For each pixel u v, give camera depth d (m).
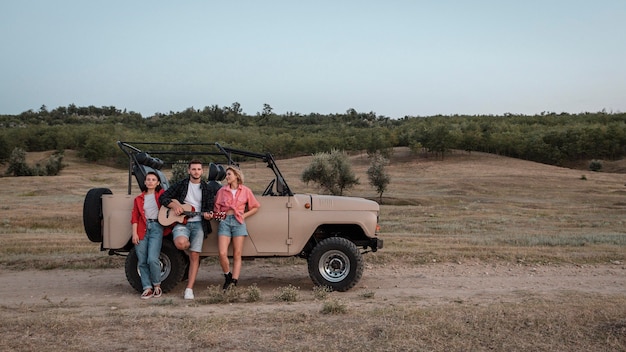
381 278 9.57
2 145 116.12
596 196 61.25
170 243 8.12
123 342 5.26
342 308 6.35
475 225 25.95
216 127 190.50
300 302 7.34
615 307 6.39
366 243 8.73
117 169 113.38
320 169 56.94
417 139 124.25
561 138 127.00
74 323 5.84
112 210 8.18
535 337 5.31
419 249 12.23
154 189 7.92
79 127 150.38
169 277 8.12
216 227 8.16
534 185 74.50
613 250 12.62
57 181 71.69
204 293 8.23
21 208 33.78
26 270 10.46
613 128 123.88
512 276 9.84
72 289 8.62
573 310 6.21
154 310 6.77
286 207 8.30
